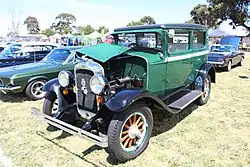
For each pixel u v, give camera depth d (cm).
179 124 464
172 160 337
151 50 430
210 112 537
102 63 382
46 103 423
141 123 354
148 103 375
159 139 400
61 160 338
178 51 466
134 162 333
